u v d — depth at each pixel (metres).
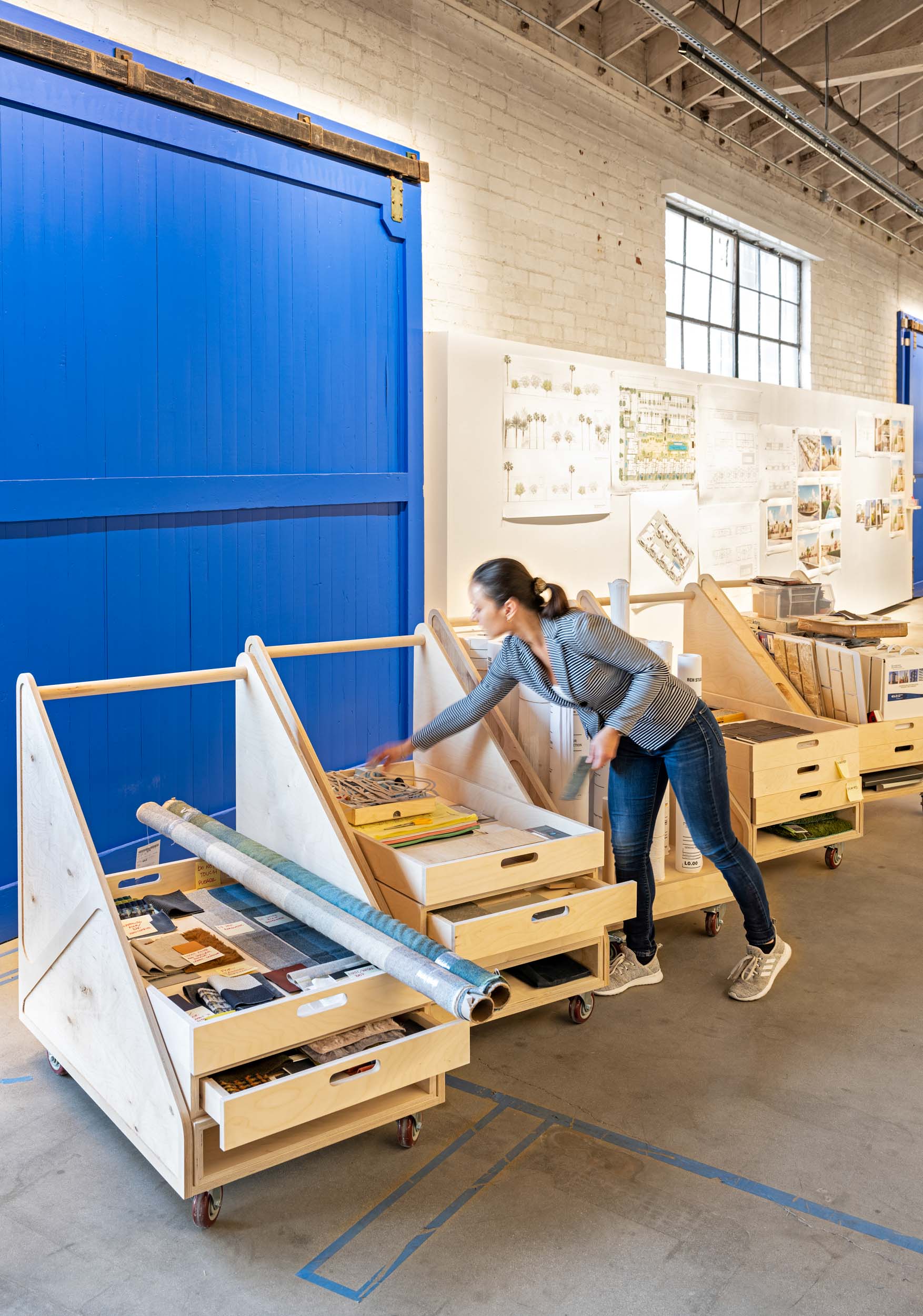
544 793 3.02
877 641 4.52
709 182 8.39
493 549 5.47
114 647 3.74
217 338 4.06
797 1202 2.06
